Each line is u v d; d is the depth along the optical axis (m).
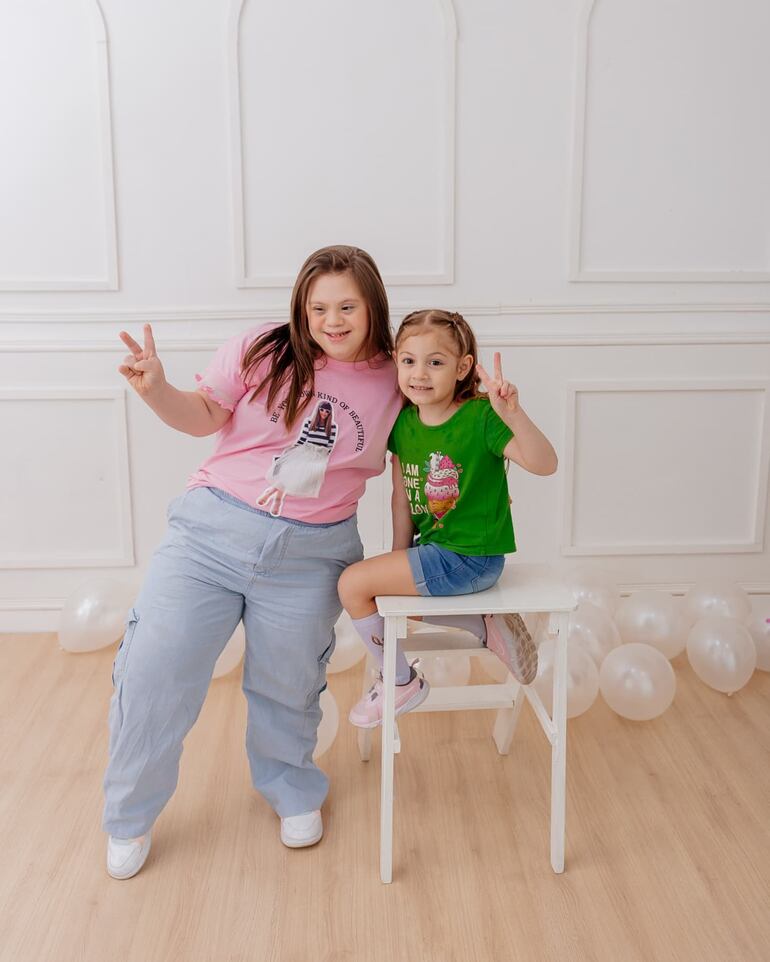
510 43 2.95
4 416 3.11
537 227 3.08
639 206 3.09
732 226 3.12
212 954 1.76
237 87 2.92
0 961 1.74
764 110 3.04
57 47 2.88
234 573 1.92
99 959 1.75
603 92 3.00
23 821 2.17
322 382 1.93
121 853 1.98
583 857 2.06
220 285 3.06
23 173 2.96
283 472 1.92
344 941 1.80
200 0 2.88
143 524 3.22
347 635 2.79
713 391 3.21
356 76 2.95
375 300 1.89
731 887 1.96
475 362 1.94
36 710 2.71
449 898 1.92
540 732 2.60
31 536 3.20
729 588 3.05
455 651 2.21
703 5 2.96
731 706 2.75
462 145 3.01
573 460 3.23
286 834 2.08
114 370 3.09
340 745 2.53
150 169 2.97
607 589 3.03
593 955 1.76
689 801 2.27
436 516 1.97
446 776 2.38
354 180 3.01
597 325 3.15
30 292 3.04
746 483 3.30
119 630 2.98
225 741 2.54
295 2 2.89
